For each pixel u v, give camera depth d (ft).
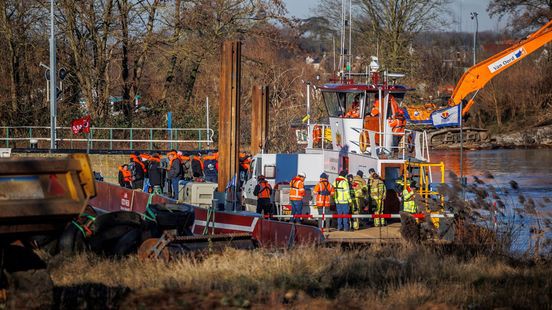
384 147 317.63
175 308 126.31
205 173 415.85
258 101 439.63
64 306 127.13
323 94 347.36
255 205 337.11
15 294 124.77
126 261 189.16
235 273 164.45
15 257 128.06
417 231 234.79
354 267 180.86
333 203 305.53
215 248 208.64
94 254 196.44
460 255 213.66
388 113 332.60
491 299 148.46
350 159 326.24
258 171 344.08
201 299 133.49
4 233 121.29
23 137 650.43
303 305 135.64
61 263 185.88
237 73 340.18
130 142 602.03
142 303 129.29
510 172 629.92
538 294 152.97
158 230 212.02
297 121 622.95
